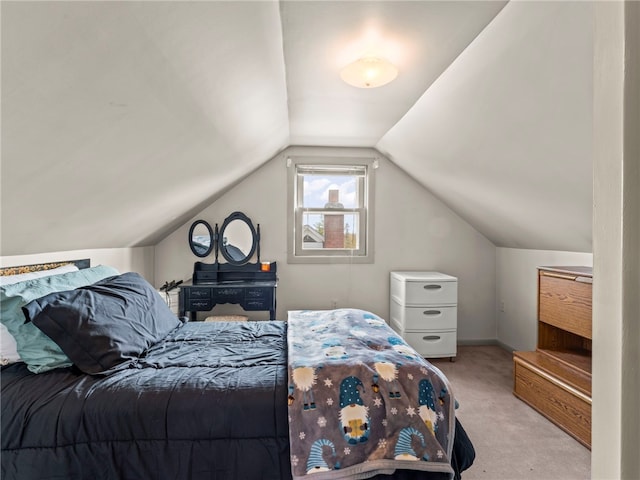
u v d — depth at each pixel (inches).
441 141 101.3
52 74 34.2
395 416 51.3
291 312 98.8
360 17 56.7
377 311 148.2
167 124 57.8
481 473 67.6
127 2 32.2
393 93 86.9
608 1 18.0
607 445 18.0
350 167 147.3
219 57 50.9
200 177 94.9
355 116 105.0
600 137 18.5
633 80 16.8
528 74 60.1
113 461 46.5
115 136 51.6
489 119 77.5
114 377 53.9
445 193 134.9
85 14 30.6
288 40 63.3
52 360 55.5
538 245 121.8
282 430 49.8
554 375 85.0
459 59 68.8
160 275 140.6
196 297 125.4
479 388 106.0
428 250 149.4
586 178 72.9
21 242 65.1
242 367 59.9
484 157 92.3
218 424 48.9
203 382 53.1
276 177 143.9
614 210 17.6
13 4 26.1
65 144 46.0
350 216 149.9
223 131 76.5
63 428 46.4
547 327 98.2
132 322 66.2
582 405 77.1
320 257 146.0
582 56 50.6
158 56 41.6
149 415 48.1
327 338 72.5
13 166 43.8
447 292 129.1
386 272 148.6
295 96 89.9
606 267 18.1
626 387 17.2
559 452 74.1
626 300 17.1
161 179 78.4
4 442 45.6
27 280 64.3
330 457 47.9
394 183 148.1
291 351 65.3
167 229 130.8
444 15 55.9
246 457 48.4
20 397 48.8
